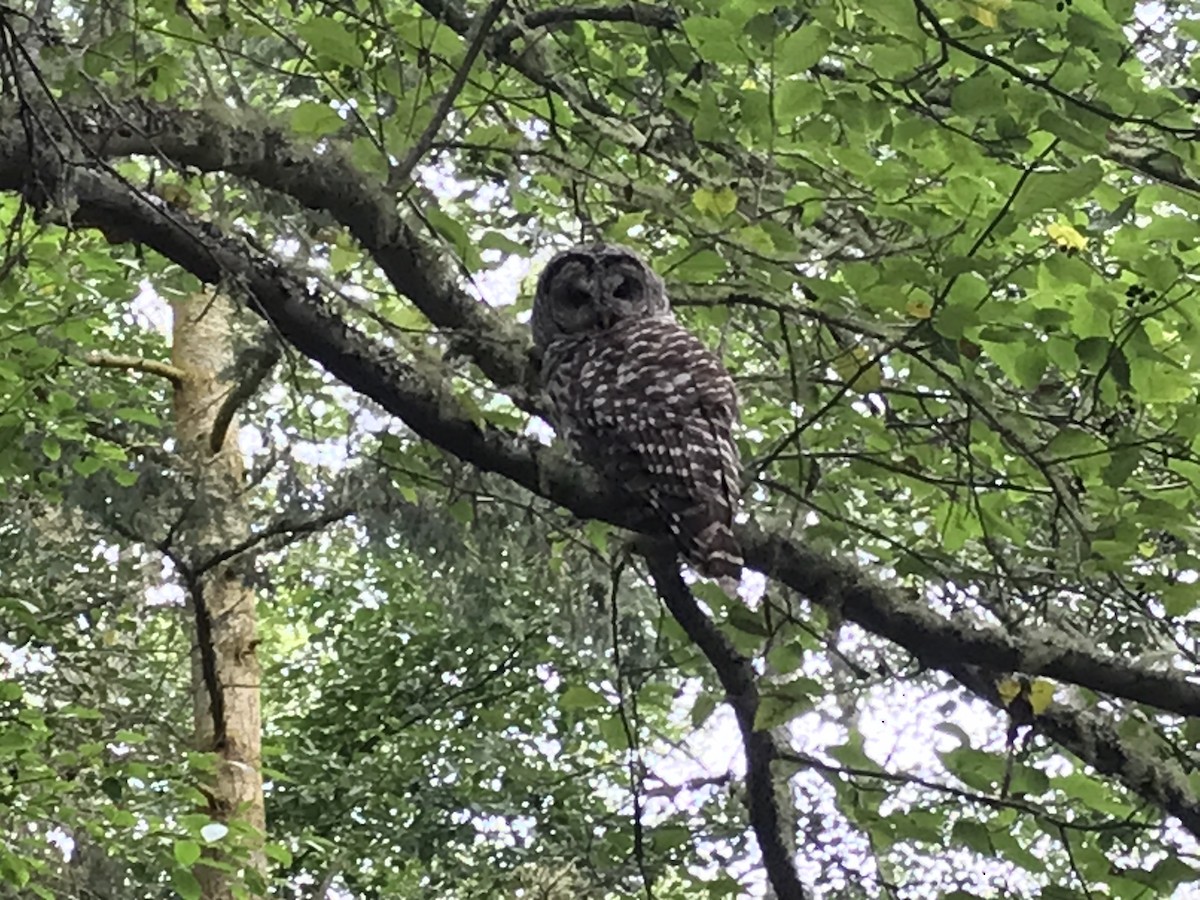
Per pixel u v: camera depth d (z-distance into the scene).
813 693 4.73
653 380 5.08
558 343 5.51
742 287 5.13
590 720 13.12
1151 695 5.15
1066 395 5.46
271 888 12.21
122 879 8.33
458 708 13.97
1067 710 5.75
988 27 4.24
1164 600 4.92
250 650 10.62
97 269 6.70
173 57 4.80
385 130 4.79
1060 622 5.71
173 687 13.79
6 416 6.89
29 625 7.92
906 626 5.16
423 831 12.96
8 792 6.88
